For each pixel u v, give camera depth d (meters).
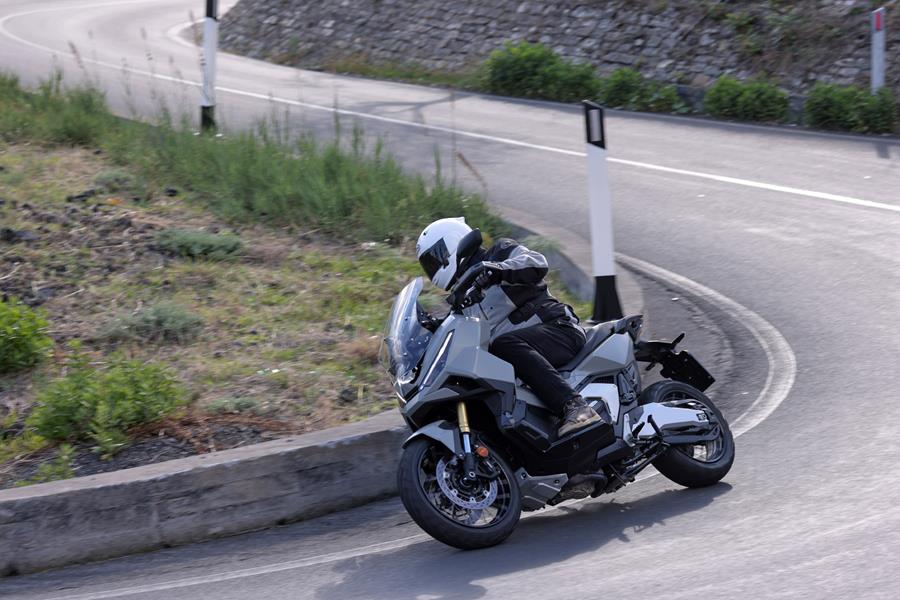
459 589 4.73
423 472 5.22
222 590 5.01
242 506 5.89
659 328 8.80
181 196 11.79
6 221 10.55
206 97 14.48
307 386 7.55
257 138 13.30
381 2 26.69
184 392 7.27
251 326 8.66
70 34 28.80
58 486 5.67
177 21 33.19
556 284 10.08
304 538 5.72
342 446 6.15
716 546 4.94
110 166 12.73
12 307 8.02
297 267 9.99
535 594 4.57
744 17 20.02
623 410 5.78
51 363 7.89
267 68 24.95
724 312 9.07
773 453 6.19
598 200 8.14
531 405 5.45
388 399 7.38
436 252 5.54
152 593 5.05
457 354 5.24
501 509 5.32
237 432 6.83
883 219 11.46
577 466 5.44
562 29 22.64
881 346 7.96
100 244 10.18
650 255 10.84
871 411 6.70
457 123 17.80
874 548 4.70
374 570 5.10
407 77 23.56
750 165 14.34
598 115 8.05
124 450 6.57
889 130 15.96
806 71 18.66
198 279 9.56
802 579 4.45
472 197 11.62
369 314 8.93
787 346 8.15
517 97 20.83
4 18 32.03
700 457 6.04
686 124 17.45
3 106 14.88
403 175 12.29
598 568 4.82
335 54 25.91
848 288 9.41
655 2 21.48
